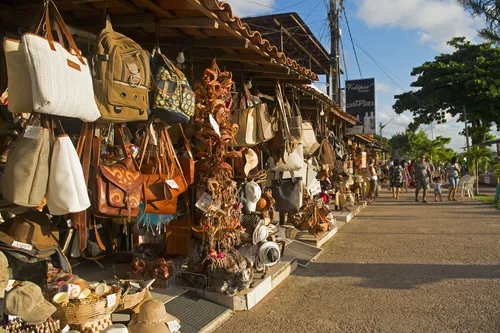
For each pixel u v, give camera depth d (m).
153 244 5.49
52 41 2.60
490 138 39.28
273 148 6.25
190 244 5.02
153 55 3.93
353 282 5.55
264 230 5.43
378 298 4.88
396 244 8.02
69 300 3.16
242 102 5.76
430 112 39.88
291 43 14.34
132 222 4.98
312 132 7.55
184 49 5.05
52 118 2.81
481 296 4.86
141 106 3.25
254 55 5.22
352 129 14.55
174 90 3.79
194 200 5.15
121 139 3.67
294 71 5.87
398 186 18.42
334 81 16.14
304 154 7.67
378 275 5.86
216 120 4.76
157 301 3.39
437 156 45.31
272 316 4.35
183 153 5.02
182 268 5.12
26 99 2.61
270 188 6.95
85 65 2.84
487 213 12.42
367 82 17.48
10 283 3.27
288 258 6.28
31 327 2.82
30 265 3.44
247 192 5.54
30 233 3.12
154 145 4.19
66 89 2.56
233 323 4.16
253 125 5.59
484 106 35.59
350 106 17.70
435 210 13.55
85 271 5.18
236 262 4.68
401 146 76.62
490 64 35.22
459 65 36.28
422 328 4.01
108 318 3.29
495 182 26.38
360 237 8.88
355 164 15.23
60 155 2.70
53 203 2.71
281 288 5.32
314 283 5.53
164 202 4.23
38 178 2.62
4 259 2.90
